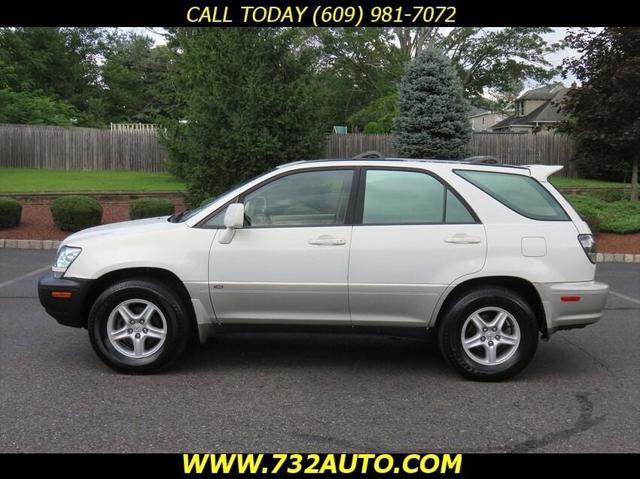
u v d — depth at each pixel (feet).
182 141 60.23
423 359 19.30
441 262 16.80
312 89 50.83
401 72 142.72
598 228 46.68
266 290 16.98
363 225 17.10
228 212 16.66
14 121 109.50
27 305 25.59
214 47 50.37
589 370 18.35
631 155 58.70
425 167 17.49
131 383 16.60
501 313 16.89
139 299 17.10
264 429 13.74
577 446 13.05
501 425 14.11
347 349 20.33
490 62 151.64
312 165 17.71
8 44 143.84
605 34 54.44
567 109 57.36
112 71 179.83
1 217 44.52
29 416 14.24
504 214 17.17
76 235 18.33
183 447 12.80
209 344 20.68
